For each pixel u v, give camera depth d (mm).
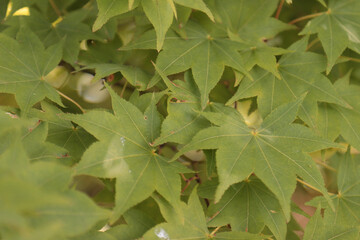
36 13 526
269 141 436
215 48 475
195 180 500
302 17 511
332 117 478
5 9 503
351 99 489
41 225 361
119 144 422
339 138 499
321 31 490
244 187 459
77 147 455
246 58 474
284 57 482
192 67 463
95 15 533
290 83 472
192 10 497
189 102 453
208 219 447
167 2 437
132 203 407
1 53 460
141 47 472
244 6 514
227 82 510
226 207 452
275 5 518
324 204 463
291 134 438
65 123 459
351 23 495
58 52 476
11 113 448
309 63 477
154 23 435
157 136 440
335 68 534
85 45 529
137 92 465
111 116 429
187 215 432
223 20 507
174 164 429
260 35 516
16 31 513
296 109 442
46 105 460
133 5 437
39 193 346
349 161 479
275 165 428
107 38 526
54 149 431
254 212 452
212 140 430
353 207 469
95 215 374
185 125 444
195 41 477
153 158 427
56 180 378
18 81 455
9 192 345
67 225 367
